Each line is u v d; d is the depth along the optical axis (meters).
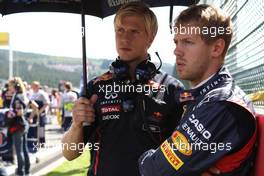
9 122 5.77
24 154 5.90
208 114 1.24
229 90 1.26
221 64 1.36
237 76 2.83
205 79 1.36
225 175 1.24
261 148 1.25
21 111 5.80
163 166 1.31
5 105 6.45
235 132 1.21
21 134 5.80
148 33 1.93
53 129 13.95
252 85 2.33
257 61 2.20
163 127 1.84
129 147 1.83
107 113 1.88
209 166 1.24
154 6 2.23
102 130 1.90
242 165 1.26
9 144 6.14
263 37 2.04
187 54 1.36
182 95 1.57
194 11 1.36
